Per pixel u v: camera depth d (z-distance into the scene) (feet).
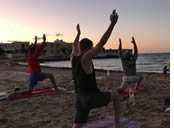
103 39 9.07
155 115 15.35
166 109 16.33
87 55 9.20
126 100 20.30
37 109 18.30
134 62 21.35
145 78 37.40
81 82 9.64
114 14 9.12
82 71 9.44
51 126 13.89
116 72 55.52
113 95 10.52
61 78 40.81
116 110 10.91
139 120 14.38
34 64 23.29
